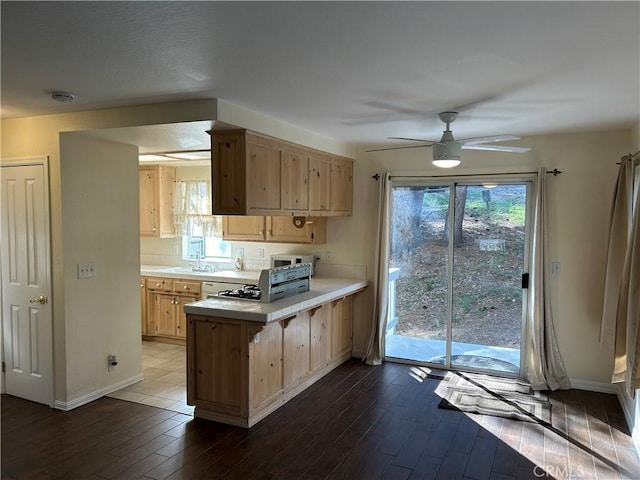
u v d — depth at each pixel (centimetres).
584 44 219
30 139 397
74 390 404
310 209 459
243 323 365
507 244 498
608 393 449
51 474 299
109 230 431
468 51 229
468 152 501
